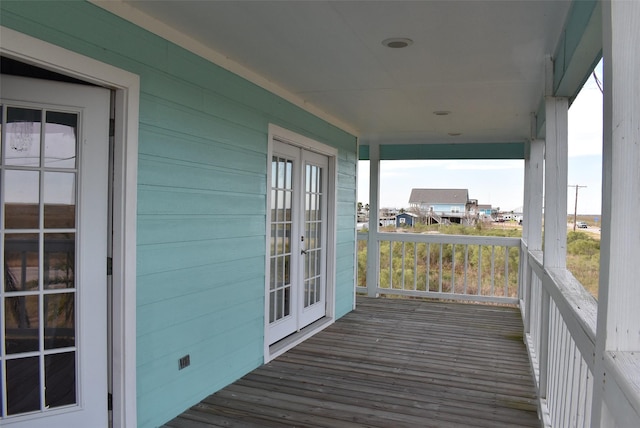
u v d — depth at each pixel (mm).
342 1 2441
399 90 4191
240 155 3645
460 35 2854
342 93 4375
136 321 2660
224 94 3406
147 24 2668
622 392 1079
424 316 6062
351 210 6371
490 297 6742
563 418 2414
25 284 2357
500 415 3164
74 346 2484
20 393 2369
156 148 2768
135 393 2646
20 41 1982
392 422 3033
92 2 2314
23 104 2314
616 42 1241
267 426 2936
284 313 4711
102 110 2496
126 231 2551
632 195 1227
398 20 2664
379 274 7418
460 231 9945
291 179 4758
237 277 3668
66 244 2459
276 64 3553
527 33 2775
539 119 4406
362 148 7828
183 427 2889
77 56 2242
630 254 1227
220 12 2619
